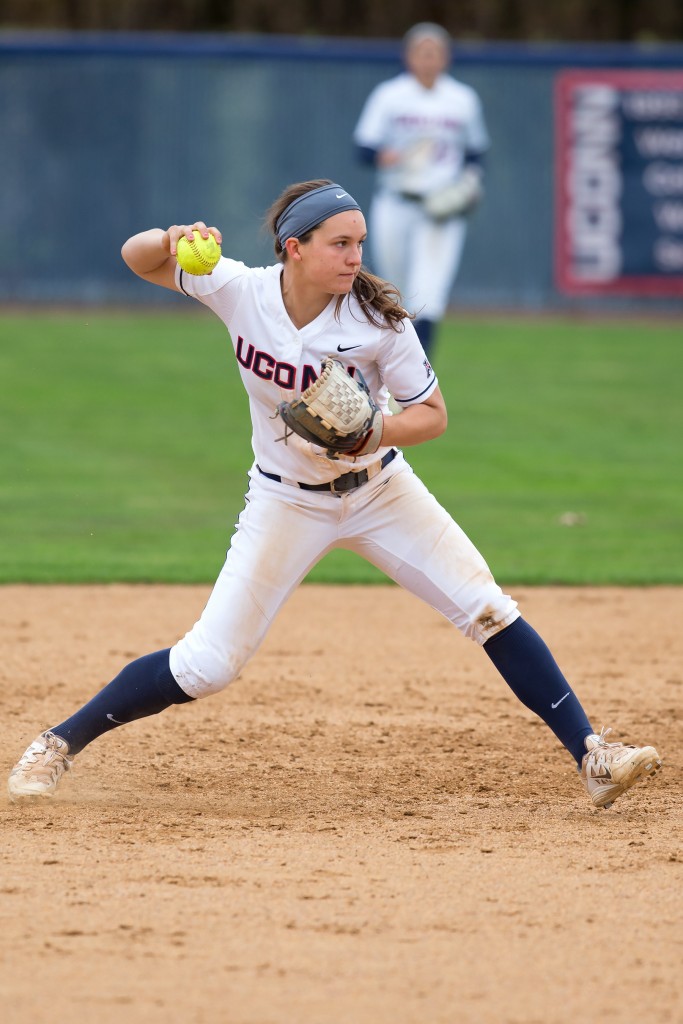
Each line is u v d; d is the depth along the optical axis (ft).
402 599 100.68
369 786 59.67
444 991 38.37
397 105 162.91
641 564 108.88
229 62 254.06
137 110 254.47
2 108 252.83
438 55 162.61
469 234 259.80
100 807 55.57
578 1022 36.70
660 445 161.07
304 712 71.97
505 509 128.88
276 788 59.16
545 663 54.29
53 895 45.21
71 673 78.18
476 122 165.27
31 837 51.31
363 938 41.88
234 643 52.54
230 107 255.09
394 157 162.61
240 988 38.42
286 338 49.26
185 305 262.88
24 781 55.01
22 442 155.74
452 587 53.21
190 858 49.16
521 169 256.52
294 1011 37.09
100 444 156.35
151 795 57.67
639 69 251.19
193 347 222.28
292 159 257.14
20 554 108.99
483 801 57.67
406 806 56.85
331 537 52.60
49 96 253.24
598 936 42.29
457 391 191.42
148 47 252.42
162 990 38.29
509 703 74.54
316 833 52.65
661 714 72.18
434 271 163.94
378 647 86.69
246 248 259.19
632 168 254.88
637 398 188.65
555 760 64.18
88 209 257.34
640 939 42.09
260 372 50.16
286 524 51.75
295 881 46.78
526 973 39.60
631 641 87.92
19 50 251.19
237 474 143.74
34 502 128.88
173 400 182.50
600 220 257.34
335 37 342.64
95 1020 36.58
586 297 260.62
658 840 52.13
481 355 218.79
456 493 135.33
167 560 108.06
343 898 45.19
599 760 53.01
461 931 42.52
